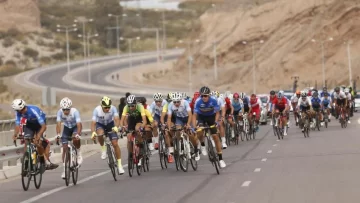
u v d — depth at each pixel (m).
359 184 33.28
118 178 42.56
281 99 73.88
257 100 77.19
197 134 44.09
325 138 69.31
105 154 42.19
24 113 38.19
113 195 34.12
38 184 39.22
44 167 39.28
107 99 40.91
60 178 44.50
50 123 74.31
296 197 29.86
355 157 47.53
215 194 32.16
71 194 35.44
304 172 39.69
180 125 44.44
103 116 41.38
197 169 45.16
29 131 38.78
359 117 114.44
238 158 51.97
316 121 82.75
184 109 44.75
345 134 74.06
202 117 43.19
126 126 43.12
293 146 61.00
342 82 195.25
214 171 43.31
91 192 35.88
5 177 46.69
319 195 30.20
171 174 43.03
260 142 69.19
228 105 67.19
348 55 187.75
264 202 28.77
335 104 87.88
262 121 107.69
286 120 74.75
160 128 49.06
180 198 31.55
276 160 48.38
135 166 46.50
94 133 41.22
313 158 48.38
